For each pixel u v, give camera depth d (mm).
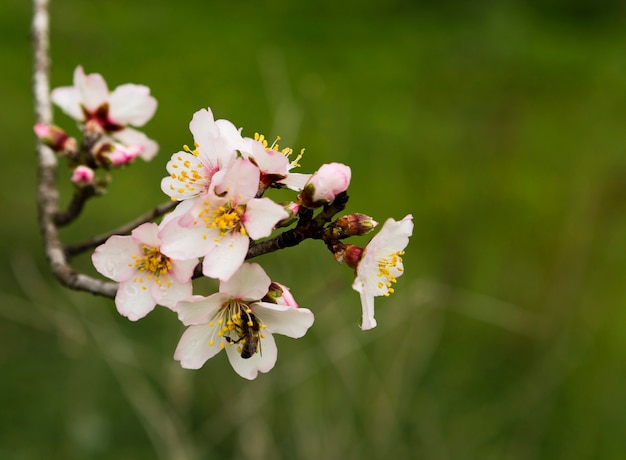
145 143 632
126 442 833
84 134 620
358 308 858
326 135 1265
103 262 530
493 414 854
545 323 931
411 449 767
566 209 1124
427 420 789
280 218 510
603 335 992
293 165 539
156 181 1184
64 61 1574
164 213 598
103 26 1763
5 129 1257
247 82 1575
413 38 2002
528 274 1031
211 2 2133
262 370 527
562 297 980
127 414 849
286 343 794
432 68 1786
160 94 1480
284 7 2180
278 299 527
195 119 521
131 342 812
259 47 1816
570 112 1627
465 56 1846
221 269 509
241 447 765
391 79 1697
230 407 758
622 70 1868
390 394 753
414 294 793
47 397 846
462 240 1030
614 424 913
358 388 759
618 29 2297
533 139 1484
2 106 1331
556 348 881
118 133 628
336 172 515
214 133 518
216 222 512
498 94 1593
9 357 880
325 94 1496
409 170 1268
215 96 1480
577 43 2123
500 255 1056
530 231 1110
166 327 818
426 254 1093
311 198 515
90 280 577
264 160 519
